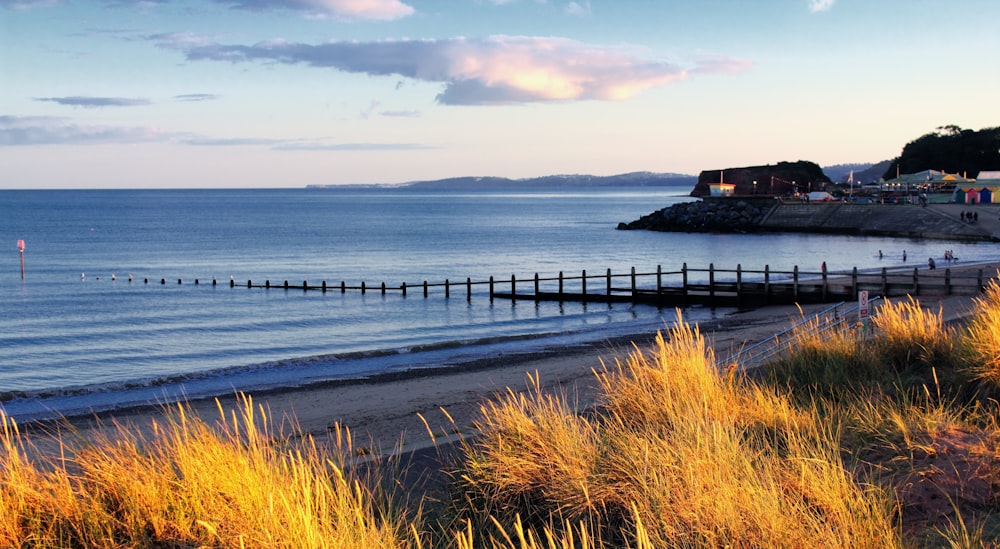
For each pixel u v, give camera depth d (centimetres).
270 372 1848
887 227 7969
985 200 8494
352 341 2623
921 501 501
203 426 581
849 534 426
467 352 2080
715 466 491
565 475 532
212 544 428
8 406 1488
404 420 1184
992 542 424
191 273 5284
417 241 8362
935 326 1021
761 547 407
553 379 1491
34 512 462
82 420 1326
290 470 544
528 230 10375
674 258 6291
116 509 478
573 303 3650
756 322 2430
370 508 506
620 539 469
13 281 4738
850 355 977
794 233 8775
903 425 632
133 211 16500
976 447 565
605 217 14750
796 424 653
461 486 575
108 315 3322
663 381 767
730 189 11388
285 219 13525
